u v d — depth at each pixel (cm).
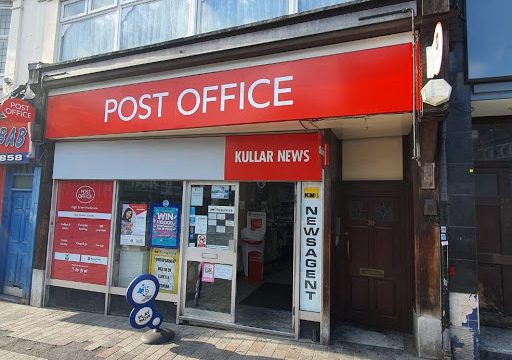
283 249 939
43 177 616
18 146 629
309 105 414
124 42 614
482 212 489
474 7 433
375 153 532
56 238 610
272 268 864
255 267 763
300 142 477
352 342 456
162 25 585
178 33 572
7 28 766
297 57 425
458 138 424
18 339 453
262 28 469
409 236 497
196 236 527
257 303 606
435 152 411
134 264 567
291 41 420
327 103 406
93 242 583
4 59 757
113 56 566
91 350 420
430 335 403
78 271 587
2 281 657
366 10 422
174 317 525
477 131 496
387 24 380
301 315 461
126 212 578
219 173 511
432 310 406
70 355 407
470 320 400
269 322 509
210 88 470
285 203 958
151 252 559
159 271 550
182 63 482
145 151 556
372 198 534
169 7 584
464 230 412
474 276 404
